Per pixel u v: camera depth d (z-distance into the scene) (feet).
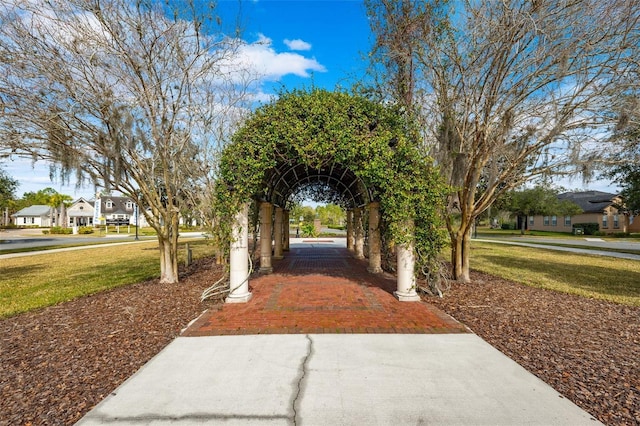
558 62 19.15
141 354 12.55
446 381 10.30
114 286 25.54
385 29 24.79
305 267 34.91
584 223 113.29
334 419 8.32
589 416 8.50
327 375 10.67
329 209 181.27
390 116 19.66
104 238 96.63
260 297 21.35
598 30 18.43
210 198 32.42
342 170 32.01
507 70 21.04
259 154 19.36
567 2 18.34
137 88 22.66
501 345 13.42
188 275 30.89
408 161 19.75
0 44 18.92
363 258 42.19
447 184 21.62
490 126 22.77
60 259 44.83
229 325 15.74
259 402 9.10
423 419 8.35
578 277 29.58
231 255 20.22
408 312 17.88
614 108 19.19
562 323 16.28
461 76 22.54
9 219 205.77
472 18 21.53
